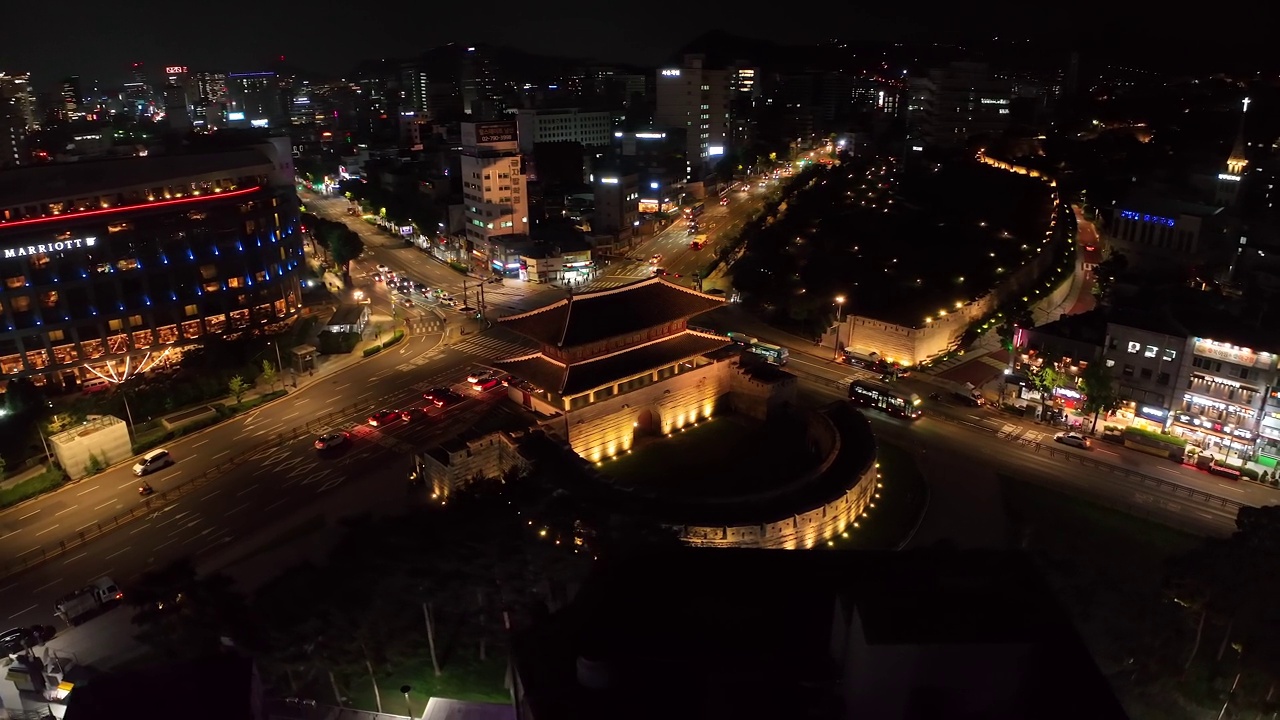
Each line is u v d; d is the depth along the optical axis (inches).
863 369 4889.3
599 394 3757.4
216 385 4569.4
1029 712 1002.1
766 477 3577.8
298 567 2623.0
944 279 5792.3
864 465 3371.1
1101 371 3873.0
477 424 3754.9
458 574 2448.3
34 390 4212.6
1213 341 3590.1
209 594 2400.3
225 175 5226.4
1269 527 2247.8
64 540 3221.0
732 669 1130.0
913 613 1074.7
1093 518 3213.6
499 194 7298.2
